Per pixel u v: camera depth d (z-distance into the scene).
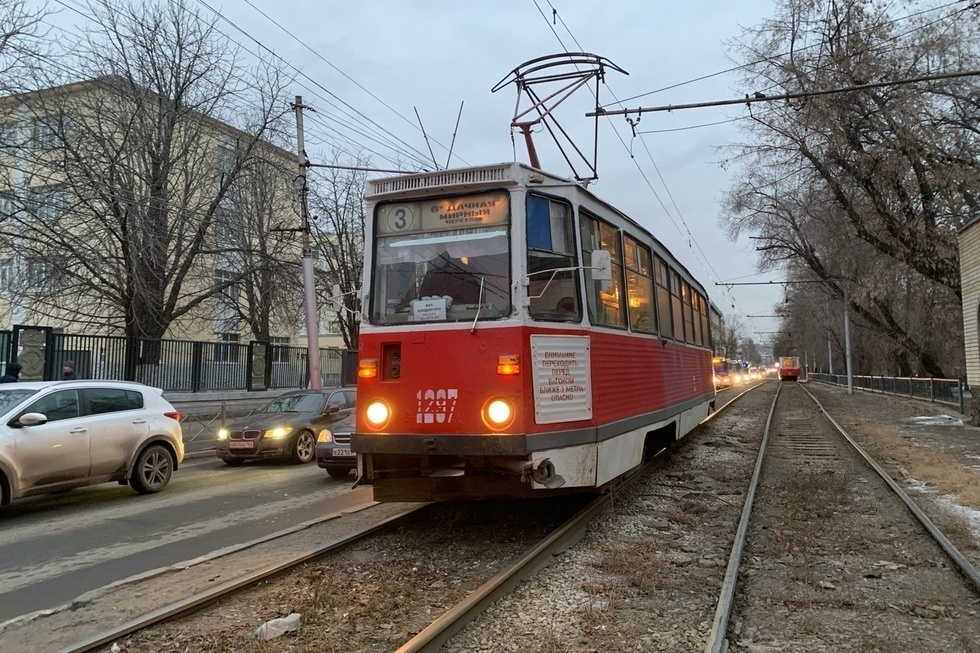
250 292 25.83
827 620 4.51
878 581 5.30
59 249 18.36
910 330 35.69
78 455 8.69
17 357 13.61
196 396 17.75
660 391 9.23
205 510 8.61
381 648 4.02
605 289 7.34
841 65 18.91
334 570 5.50
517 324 5.83
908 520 7.21
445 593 4.98
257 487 10.34
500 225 6.11
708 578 5.33
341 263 28.45
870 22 18.72
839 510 7.77
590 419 6.50
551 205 6.45
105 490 10.37
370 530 6.52
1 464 7.81
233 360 19.34
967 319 18.52
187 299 26.31
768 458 12.13
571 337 6.37
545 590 5.02
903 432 16.73
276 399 14.54
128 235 18.23
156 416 10.02
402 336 6.19
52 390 8.76
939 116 19.92
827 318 53.09
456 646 4.02
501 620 4.43
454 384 5.93
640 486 9.14
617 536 6.57
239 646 4.05
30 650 4.15
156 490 9.88
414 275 6.37
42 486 8.30
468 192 6.27
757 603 4.84
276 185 24.36
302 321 29.44
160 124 19.61
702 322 14.38
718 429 17.45
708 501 8.36
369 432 6.19
